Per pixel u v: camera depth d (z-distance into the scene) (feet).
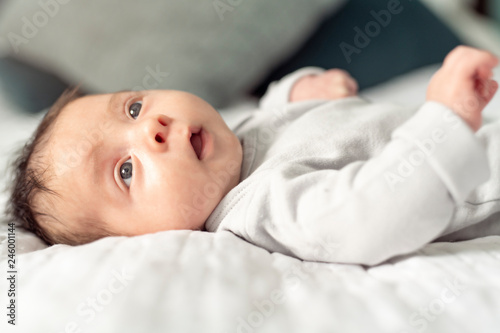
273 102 4.42
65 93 4.26
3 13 6.85
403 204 2.00
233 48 5.83
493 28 6.99
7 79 6.68
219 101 5.84
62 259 2.12
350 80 4.25
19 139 4.90
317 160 2.68
